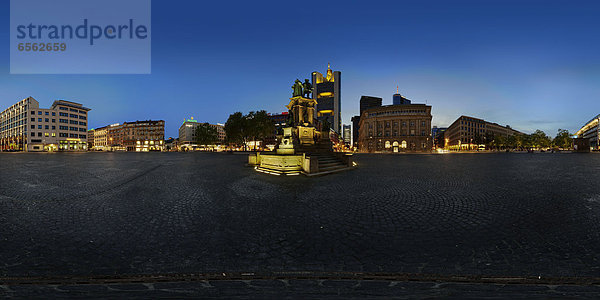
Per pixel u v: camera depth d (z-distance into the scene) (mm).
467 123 112500
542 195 7527
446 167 17750
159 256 3545
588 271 3084
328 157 17188
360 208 6062
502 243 3922
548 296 2691
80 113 96562
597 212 5582
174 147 154125
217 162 24078
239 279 3068
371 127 86375
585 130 112062
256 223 4941
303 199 7086
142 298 2738
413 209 5957
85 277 3037
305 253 3654
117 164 21094
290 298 2773
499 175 12672
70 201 6879
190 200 7008
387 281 2996
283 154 16531
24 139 84750
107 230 4543
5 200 6992
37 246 3822
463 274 3094
